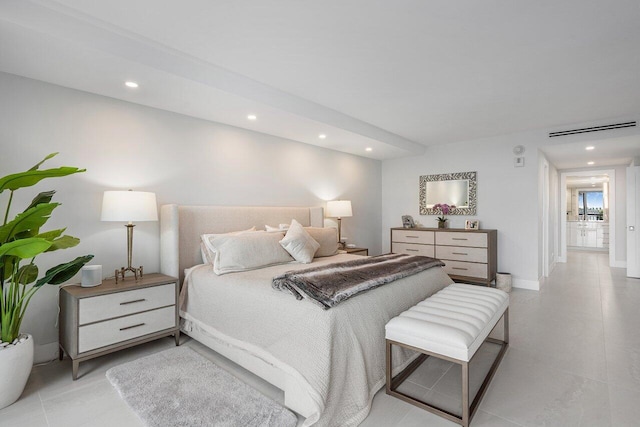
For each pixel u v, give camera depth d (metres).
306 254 3.25
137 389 2.02
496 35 2.11
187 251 3.16
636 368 2.29
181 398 1.92
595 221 9.29
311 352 1.74
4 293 1.97
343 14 1.88
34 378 2.20
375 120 4.11
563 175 7.03
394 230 5.60
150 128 3.04
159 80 2.42
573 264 6.72
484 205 5.07
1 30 1.74
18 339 2.00
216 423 1.68
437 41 2.18
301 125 3.68
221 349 2.41
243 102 2.90
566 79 2.81
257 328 2.09
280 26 2.00
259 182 4.03
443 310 2.12
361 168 5.79
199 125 3.43
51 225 2.50
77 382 2.15
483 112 3.76
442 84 2.92
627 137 3.97
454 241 4.91
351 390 1.79
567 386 2.07
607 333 2.96
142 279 2.70
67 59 2.10
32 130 2.40
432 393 2.02
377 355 2.01
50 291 2.50
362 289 2.09
